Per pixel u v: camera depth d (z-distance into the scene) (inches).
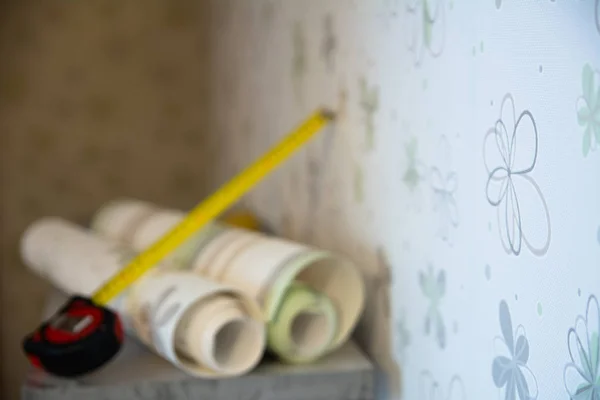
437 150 45.9
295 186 79.3
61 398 51.4
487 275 40.3
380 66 55.2
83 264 70.6
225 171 117.0
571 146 32.5
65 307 55.6
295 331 56.9
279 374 53.7
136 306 58.8
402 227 52.1
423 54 47.5
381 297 56.9
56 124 130.8
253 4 95.8
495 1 38.5
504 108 37.9
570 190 32.7
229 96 112.8
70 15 130.1
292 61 78.7
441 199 45.8
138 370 54.5
